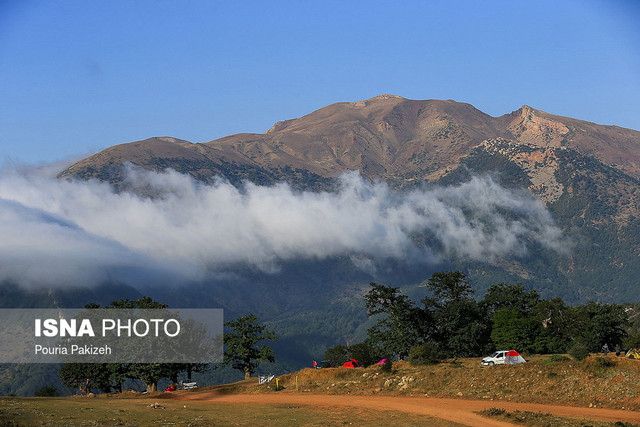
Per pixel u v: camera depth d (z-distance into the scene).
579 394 50.59
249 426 45.25
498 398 53.38
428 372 62.78
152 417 48.22
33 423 42.88
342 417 48.66
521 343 84.75
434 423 44.72
